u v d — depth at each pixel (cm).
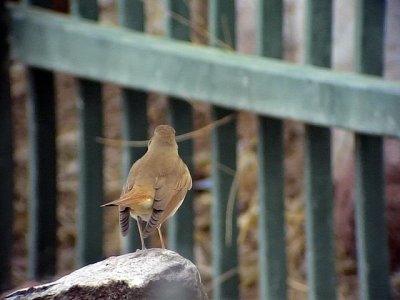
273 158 1145
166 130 858
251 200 1385
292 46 1410
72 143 1479
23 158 1459
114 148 1462
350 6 1341
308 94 1099
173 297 715
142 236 796
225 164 1170
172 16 1171
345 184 1295
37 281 1226
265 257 1155
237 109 1133
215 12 1157
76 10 1209
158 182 820
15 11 1217
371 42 1102
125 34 1174
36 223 1235
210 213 1395
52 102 1231
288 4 1423
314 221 1138
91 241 1213
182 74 1146
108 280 712
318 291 1145
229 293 1182
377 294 1125
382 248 1123
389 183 1243
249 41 1434
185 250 1179
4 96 1238
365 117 1084
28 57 1216
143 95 1191
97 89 1206
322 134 1127
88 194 1211
